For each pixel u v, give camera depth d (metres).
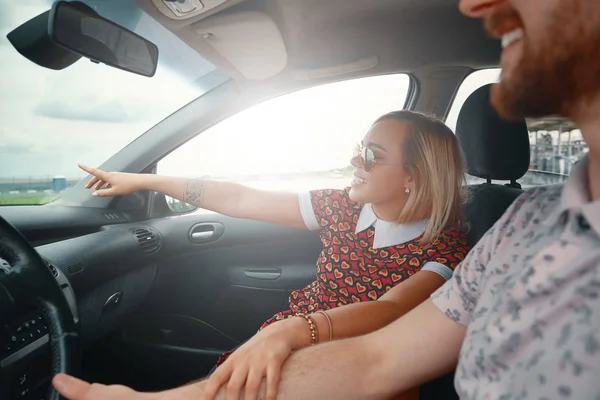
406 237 1.36
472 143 1.76
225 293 2.45
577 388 0.42
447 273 1.26
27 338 0.93
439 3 1.91
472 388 0.55
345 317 1.02
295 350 0.86
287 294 2.40
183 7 1.52
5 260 0.97
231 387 0.73
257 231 2.40
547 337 0.46
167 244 2.27
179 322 2.30
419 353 0.73
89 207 2.15
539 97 0.45
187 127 2.21
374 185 1.34
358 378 0.73
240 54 1.92
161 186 1.63
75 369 0.98
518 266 0.52
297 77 2.27
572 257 0.46
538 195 0.61
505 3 0.47
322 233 1.52
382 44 2.20
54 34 1.29
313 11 1.86
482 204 1.66
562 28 0.40
